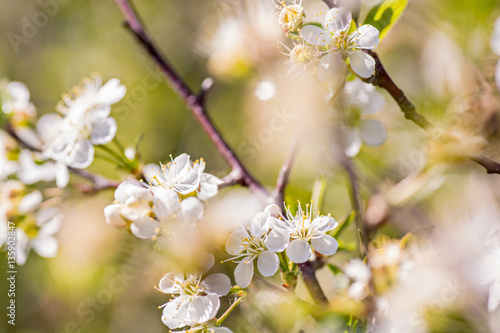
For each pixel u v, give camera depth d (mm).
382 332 476
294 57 484
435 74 578
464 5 567
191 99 546
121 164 521
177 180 481
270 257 472
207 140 970
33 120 555
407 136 574
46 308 762
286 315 487
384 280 481
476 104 528
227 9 559
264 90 536
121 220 473
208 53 580
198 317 474
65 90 1160
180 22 1100
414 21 587
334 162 551
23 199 542
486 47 542
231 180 522
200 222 474
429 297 479
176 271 475
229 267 485
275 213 480
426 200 553
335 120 521
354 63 476
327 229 476
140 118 1047
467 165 536
